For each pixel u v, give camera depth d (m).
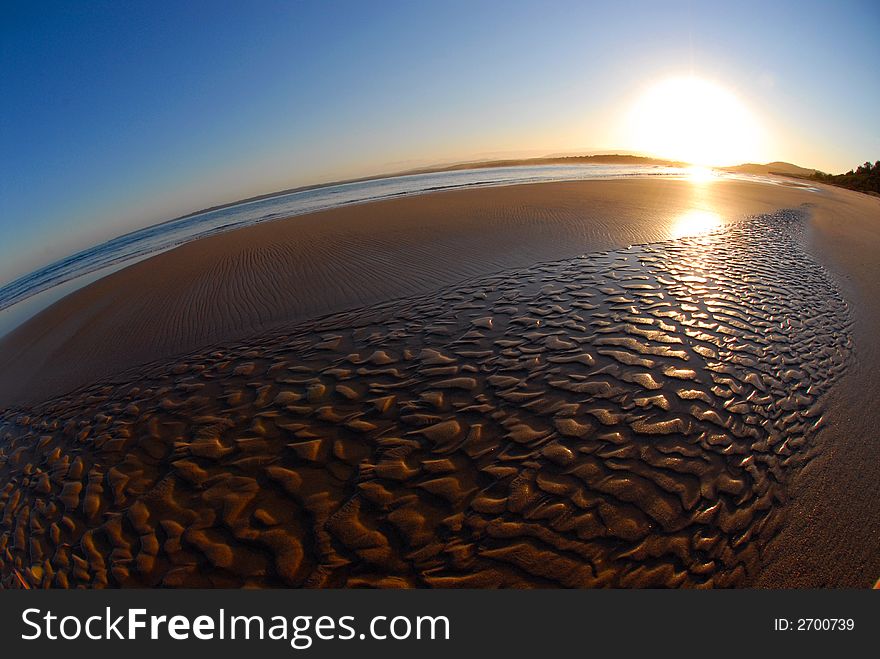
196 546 2.96
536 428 3.66
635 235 10.62
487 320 5.79
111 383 5.69
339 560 2.76
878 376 4.81
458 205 16.73
